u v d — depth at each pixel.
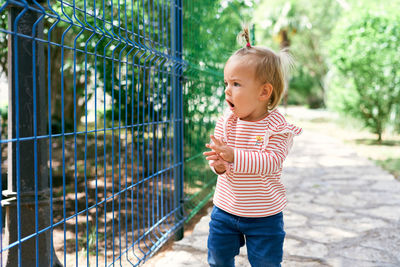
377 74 8.63
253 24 4.91
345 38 9.05
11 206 2.20
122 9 3.97
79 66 4.91
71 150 5.68
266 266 1.95
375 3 9.30
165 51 2.97
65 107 5.86
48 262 2.30
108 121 5.22
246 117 1.98
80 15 4.04
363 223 3.61
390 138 9.41
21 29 2.09
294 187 5.10
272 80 1.91
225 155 1.78
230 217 1.97
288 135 1.93
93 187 4.46
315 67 23.50
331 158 7.21
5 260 2.25
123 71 4.67
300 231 3.41
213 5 4.14
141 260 2.58
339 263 2.74
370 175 5.71
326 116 17.95
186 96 3.36
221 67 4.62
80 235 3.21
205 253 2.90
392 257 2.84
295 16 22.34
